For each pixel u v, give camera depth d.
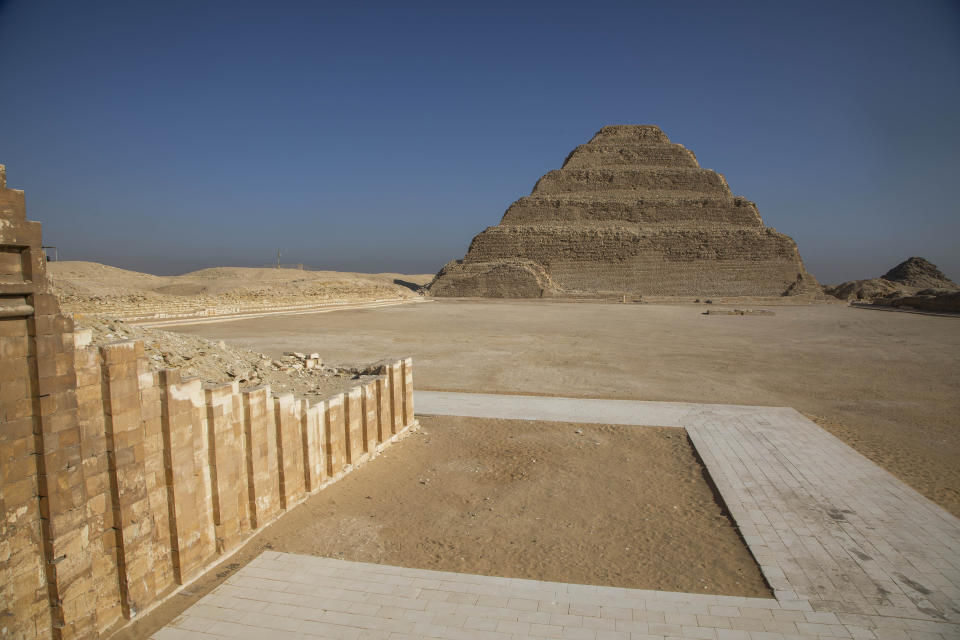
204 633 6.22
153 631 6.27
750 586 7.23
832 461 11.80
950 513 9.36
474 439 13.64
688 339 33.97
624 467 11.77
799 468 11.38
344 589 7.08
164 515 6.93
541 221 109.69
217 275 90.88
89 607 6.02
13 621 5.42
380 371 13.27
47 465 5.55
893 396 18.39
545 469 11.66
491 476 11.30
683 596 6.91
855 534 8.54
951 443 13.30
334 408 10.73
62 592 5.74
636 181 114.88
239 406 8.23
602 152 121.69
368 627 6.31
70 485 5.79
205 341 12.15
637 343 31.73
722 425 14.59
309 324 40.94
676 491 10.50
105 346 6.11
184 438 7.14
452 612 6.59
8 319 5.27
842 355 27.50
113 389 6.16
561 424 14.83
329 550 8.18
